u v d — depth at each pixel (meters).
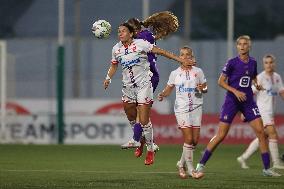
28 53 90.31
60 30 83.94
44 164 49.88
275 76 47.41
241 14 117.81
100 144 71.38
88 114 72.62
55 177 39.91
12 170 44.75
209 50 88.25
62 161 52.72
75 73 86.31
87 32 105.94
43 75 89.38
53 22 108.69
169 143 71.88
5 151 61.97
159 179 39.00
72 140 72.00
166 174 42.44
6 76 75.75
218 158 56.91
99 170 45.38
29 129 72.50
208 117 71.44
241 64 37.66
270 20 117.25
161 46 87.44
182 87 39.75
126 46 35.53
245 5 119.31
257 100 47.47
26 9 110.75
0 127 72.75
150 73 36.06
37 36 107.38
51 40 88.19
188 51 39.97
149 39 36.78
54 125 72.31
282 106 84.44
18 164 49.62
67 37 99.94
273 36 115.19
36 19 109.38
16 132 72.75
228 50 82.94
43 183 36.38
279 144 71.38
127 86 36.28
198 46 88.31
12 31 108.50
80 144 71.38
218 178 39.84
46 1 110.94
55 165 49.12
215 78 87.00
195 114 39.69
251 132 71.06
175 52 87.44
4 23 109.38
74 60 88.38
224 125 38.03
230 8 82.81
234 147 68.31
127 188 34.06
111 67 36.78
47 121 72.38
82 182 36.97
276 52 88.38
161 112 74.75
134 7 109.56
